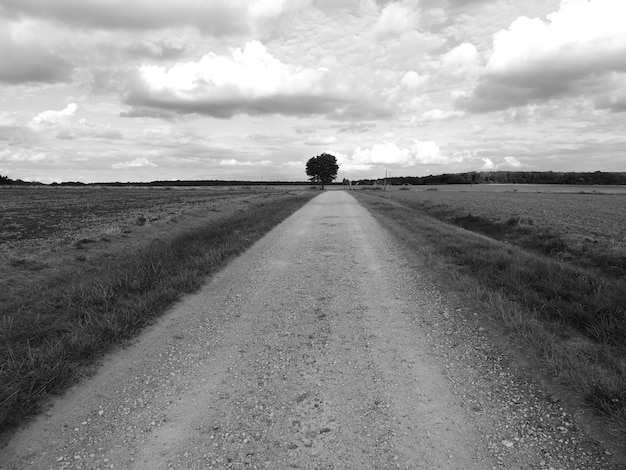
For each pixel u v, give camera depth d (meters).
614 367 3.76
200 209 21.83
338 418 3.31
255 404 3.53
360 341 4.87
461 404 3.46
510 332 4.82
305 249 11.30
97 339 4.64
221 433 3.13
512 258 8.65
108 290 6.36
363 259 9.80
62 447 2.99
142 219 15.84
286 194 51.47
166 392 3.75
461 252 9.81
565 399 3.42
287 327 5.37
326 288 7.28
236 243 11.45
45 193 52.22
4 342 4.48
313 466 2.76
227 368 4.21
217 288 7.32
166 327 5.39
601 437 2.93
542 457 2.78
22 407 3.37
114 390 3.78
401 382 3.87
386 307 6.13
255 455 2.88
